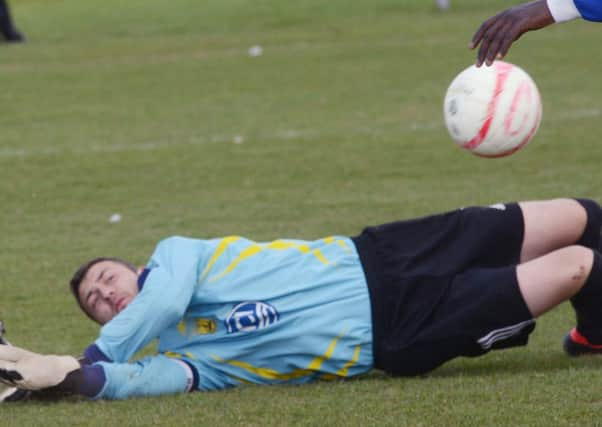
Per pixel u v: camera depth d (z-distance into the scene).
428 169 35.50
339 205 31.50
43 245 28.47
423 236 17.62
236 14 78.38
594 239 18.25
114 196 33.66
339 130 41.97
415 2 79.12
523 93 17.66
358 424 14.98
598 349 18.31
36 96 51.94
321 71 55.41
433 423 14.84
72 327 21.66
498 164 35.75
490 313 16.66
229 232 29.16
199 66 58.59
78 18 80.88
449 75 52.81
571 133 39.72
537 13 15.85
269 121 44.28
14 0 94.06
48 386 16.33
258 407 16.03
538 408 15.27
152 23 76.44
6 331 21.45
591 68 52.69
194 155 38.78
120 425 15.46
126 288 18.14
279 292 17.22
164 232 29.39
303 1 82.06
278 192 33.34
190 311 17.58
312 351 17.06
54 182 35.59
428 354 16.94
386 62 57.00
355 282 17.27
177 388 17.05
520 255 17.95
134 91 52.41
